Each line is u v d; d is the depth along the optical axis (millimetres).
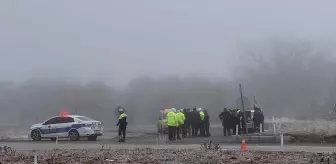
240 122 27953
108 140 27297
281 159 12164
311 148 18047
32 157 13156
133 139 27500
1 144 23453
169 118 24812
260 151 15164
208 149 15562
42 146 21234
